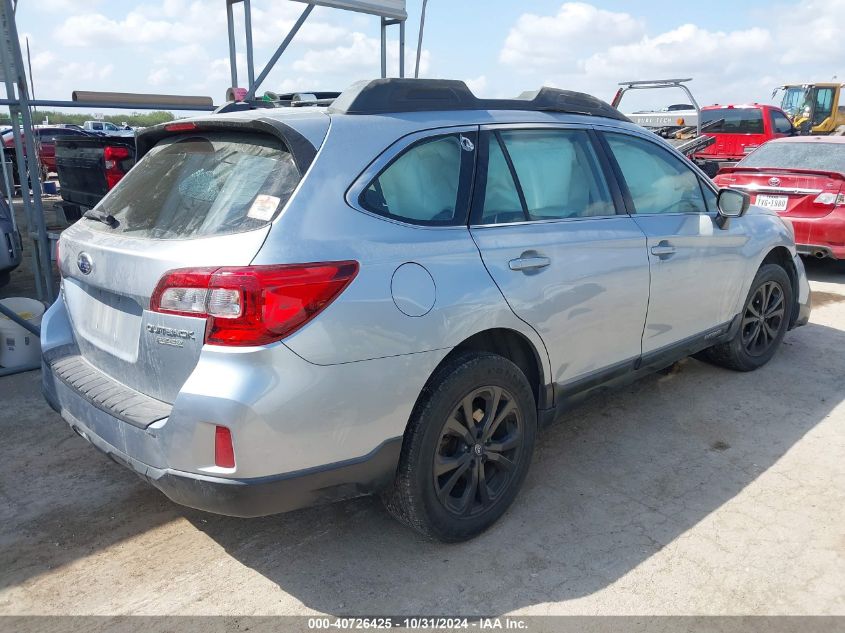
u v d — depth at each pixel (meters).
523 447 3.13
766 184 7.76
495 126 3.16
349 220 2.52
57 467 3.66
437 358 2.66
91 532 3.10
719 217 4.24
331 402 2.38
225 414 2.22
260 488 2.31
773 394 4.59
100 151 8.31
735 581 2.75
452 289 2.70
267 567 2.86
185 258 2.36
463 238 2.84
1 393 4.60
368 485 2.59
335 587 2.73
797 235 7.55
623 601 2.64
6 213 6.78
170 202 2.72
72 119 34.19
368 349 2.45
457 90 3.12
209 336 2.28
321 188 2.51
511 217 3.09
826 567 2.83
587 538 3.04
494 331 2.98
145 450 2.41
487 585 2.74
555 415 3.36
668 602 2.64
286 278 2.28
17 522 3.17
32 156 5.65
